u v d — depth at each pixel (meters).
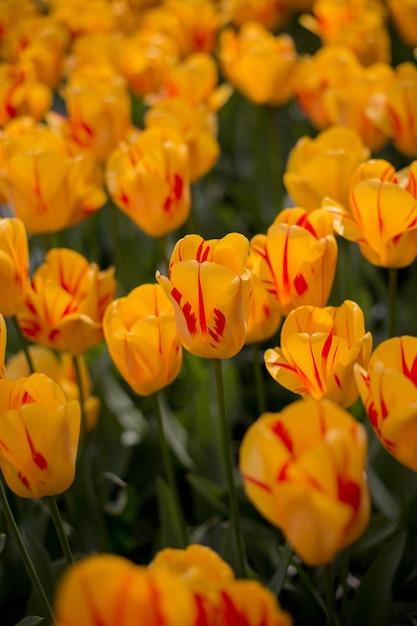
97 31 2.04
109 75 1.59
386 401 0.89
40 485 0.95
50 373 1.24
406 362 0.91
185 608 0.78
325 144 1.23
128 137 1.40
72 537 1.21
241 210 1.86
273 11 2.09
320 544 0.84
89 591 0.77
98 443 1.29
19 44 1.92
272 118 1.71
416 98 1.24
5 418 0.92
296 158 1.23
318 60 1.53
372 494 1.16
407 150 1.28
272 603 0.82
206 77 1.58
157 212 1.17
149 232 1.19
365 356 0.95
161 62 1.70
